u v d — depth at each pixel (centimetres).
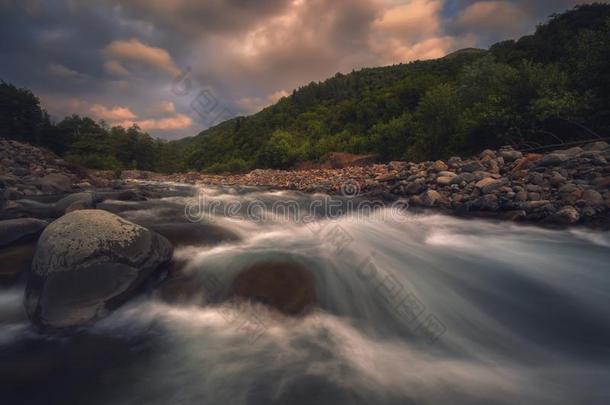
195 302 398
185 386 293
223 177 2936
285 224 807
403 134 2523
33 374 297
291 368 316
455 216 884
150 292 415
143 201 1027
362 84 9788
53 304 350
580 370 313
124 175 3169
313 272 482
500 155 1209
